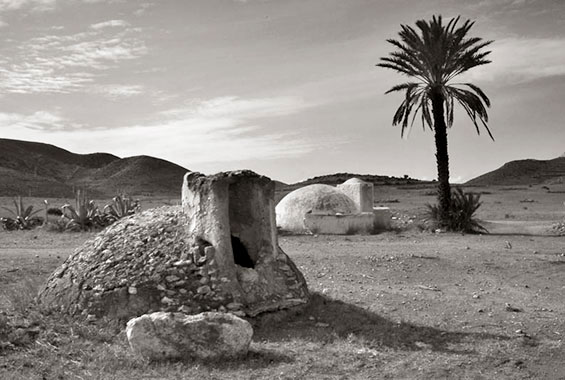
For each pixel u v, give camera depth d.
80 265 8.43
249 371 6.37
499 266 12.63
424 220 22.95
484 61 20.84
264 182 8.96
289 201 20.73
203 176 8.75
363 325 8.13
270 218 8.97
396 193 50.91
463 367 6.76
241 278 8.23
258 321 7.96
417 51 20.89
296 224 20.17
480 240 17.69
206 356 6.66
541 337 7.88
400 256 13.52
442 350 7.29
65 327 7.34
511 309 9.15
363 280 11.23
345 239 17.78
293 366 6.55
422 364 6.79
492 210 32.94
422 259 13.24
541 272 12.14
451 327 8.22
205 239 8.38
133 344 6.60
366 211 21.00
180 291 7.89
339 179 61.06
